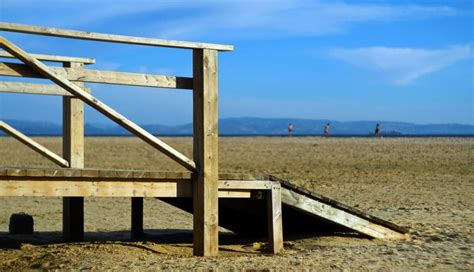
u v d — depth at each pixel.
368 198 16.75
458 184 20.08
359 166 27.16
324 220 9.68
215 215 8.51
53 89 9.84
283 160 30.80
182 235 11.23
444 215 12.97
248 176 8.87
